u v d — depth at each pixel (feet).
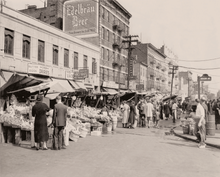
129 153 29.04
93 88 110.32
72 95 72.28
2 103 46.42
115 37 143.43
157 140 41.52
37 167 21.89
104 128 50.98
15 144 33.68
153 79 214.48
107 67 131.23
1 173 19.76
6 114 34.71
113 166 22.61
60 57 88.58
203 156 28.66
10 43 66.95
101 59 124.26
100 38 121.80
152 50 211.82
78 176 19.22
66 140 33.78
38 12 133.08
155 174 20.31
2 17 63.62
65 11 125.59
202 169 22.50
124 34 157.99
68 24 124.77
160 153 29.60
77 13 123.54
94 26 120.78
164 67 246.88
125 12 156.15
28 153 28.09
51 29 83.35
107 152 29.40
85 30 122.21
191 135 46.70
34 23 75.20
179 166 23.38
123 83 149.07
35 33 75.82
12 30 67.15
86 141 38.60
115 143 36.78
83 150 30.58
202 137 34.78
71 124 41.52
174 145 36.45
